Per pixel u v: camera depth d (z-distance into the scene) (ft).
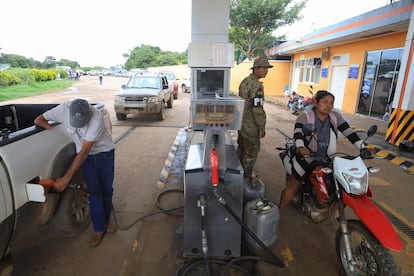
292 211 11.30
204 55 14.98
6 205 5.98
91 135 7.61
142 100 28.78
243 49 79.20
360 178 7.04
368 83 34.12
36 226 7.58
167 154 18.29
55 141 8.00
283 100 51.01
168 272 7.98
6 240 6.24
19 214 6.46
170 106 40.73
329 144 9.02
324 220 9.71
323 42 38.40
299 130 9.03
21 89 67.92
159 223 10.34
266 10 68.23
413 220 10.87
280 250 8.99
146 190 13.06
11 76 73.10
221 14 15.12
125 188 13.23
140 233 9.73
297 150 9.16
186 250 8.28
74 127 7.32
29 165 6.80
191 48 14.88
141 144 20.58
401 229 10.26
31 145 6.97
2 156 5.96
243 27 73.00
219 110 6.77
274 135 24.29
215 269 8.03
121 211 11.18
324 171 8.03
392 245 6.23
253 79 11.64
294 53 58.44
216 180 6.87
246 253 8.75
